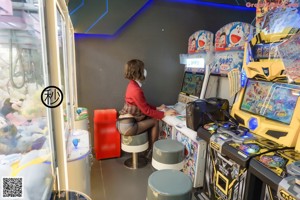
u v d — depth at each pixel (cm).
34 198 81
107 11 302
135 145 281
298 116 149
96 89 328
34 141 100
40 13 98
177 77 364
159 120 318
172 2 338
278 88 172
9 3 89
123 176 275
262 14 178
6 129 95
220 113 222
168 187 154
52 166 110
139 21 329
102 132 308
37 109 104
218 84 270
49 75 107
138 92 278
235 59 236
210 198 205
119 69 333
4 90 96
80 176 154
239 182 163
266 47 172
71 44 254
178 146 224
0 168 85
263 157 141
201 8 353
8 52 96
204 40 286
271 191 141
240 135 173
